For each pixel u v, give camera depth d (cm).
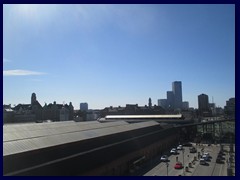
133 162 6575
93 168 4981
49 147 4706
